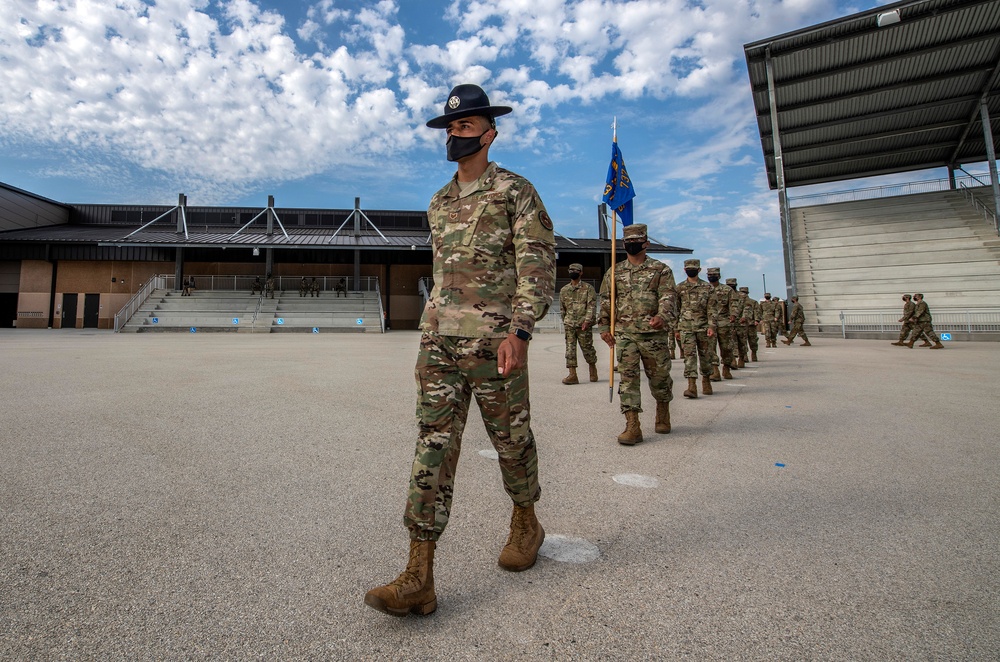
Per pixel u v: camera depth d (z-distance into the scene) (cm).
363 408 575
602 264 4256
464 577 209
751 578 207
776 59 2534
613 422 521
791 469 358
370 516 270
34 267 3531
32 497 291
